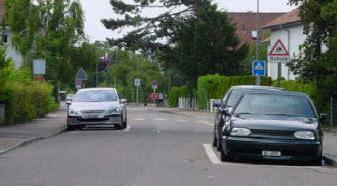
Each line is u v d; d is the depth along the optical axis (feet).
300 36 202.69
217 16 254.27
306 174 55.21
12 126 114.42
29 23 221.05
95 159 63.05
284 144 60.44
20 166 57.41
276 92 68.80
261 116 63.93
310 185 48.42
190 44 256.32
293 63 112.78
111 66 402.93
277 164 63.05
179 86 323.98
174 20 280.31
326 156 67.10
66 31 223.51
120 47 286.25
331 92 110.73
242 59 257.55
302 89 122.42
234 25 258.57
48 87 161.27
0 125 115.03
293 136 60.70
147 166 57.62
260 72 115.03
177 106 308.19
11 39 223.30
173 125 130.31
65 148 75.20
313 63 110.11
